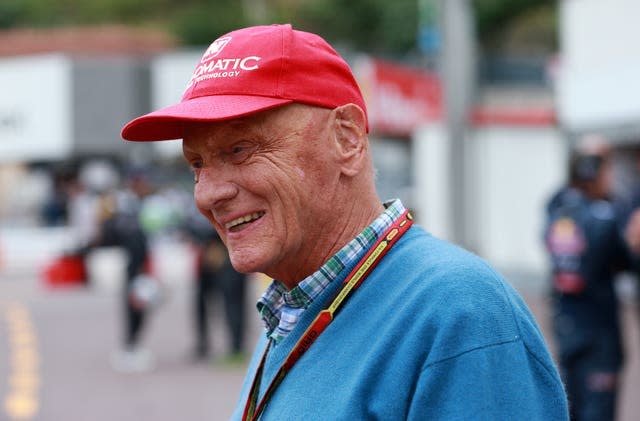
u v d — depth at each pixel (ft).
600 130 43.55
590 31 43.98
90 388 30.09
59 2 162.30
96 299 54.54
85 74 83.05
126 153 83.56
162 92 84.94
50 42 84.64
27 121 84.23
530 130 49.03
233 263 6.59
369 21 139.95
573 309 18.35
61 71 82.74
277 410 6.34
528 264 49.60
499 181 49.83
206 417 26.08
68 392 29.58
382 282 6.31
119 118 83.66
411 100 57.00
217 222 6.77
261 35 6.47
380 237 6.57
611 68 42.37
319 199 6.54
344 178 6.66
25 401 28.27
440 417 5.56
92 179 73.26
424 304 5.86
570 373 18.51
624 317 36.88
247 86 6.32
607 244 17.98
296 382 6.32
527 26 128.57
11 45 85.66
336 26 140.77
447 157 37.65
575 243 18.13
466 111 37.73
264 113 6.38
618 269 18.31
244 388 7.84
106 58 83.87
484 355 5.58
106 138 83.66
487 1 126.11
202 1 155.53
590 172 18.72
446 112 37.65
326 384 6.10
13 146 84.79
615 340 18.25
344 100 6.58
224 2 151.43
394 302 6.07
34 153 84.38
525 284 46.01
